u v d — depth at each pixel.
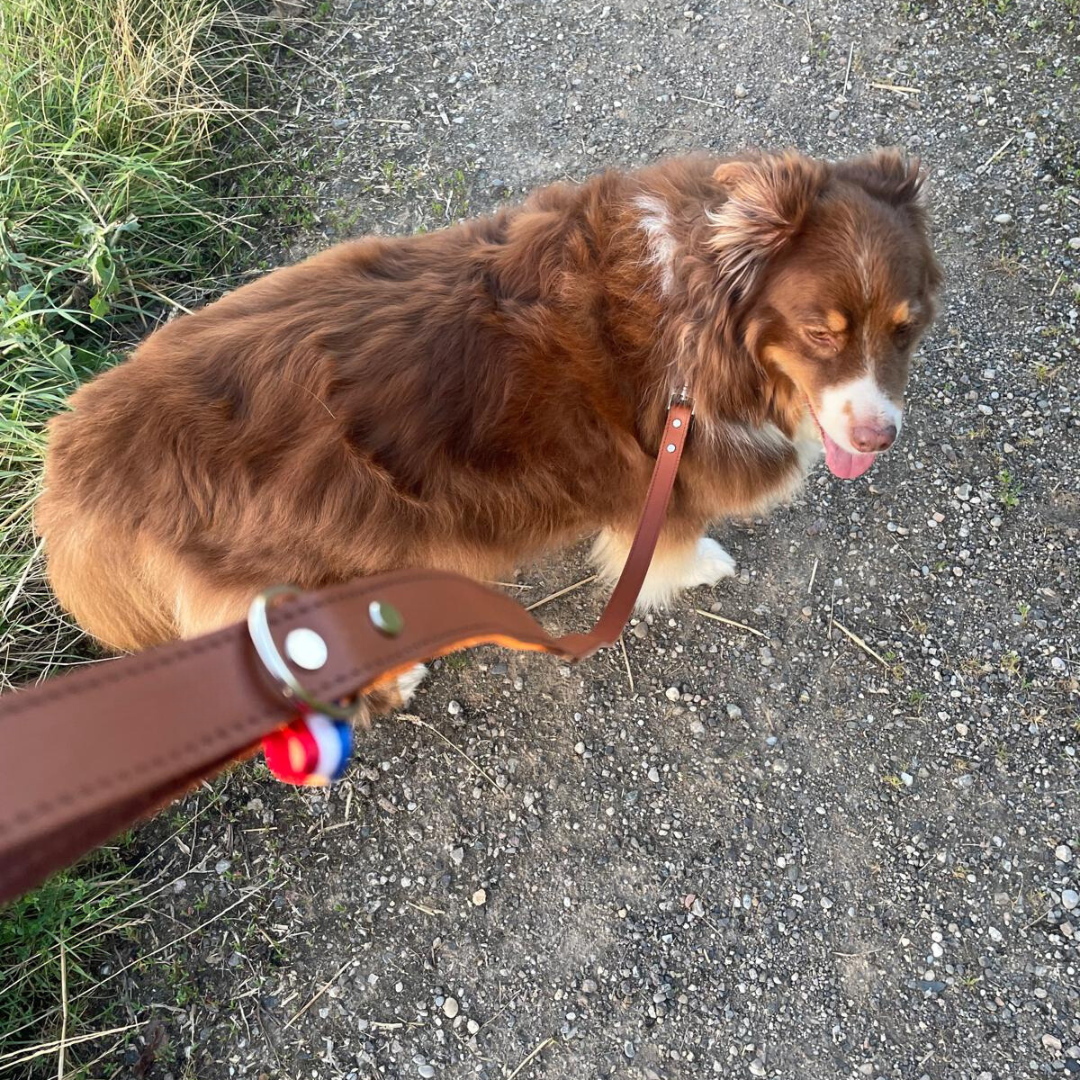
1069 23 1.25
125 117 1.21
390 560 0.78
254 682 0.39
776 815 0.91
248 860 0.91
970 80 1.24
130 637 0.82
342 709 0.41
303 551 0.76
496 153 1.27
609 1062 0.84
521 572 1.04
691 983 0.86
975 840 0.89
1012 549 0.99
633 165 1.25
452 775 0.95
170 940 0.88
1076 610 0.96
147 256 1.17
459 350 0.77
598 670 0.99
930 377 1.07
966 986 0.84
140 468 0.74
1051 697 0.93
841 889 0.88
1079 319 1.08
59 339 1.09
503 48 1.37
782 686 0.96
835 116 1.24
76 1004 0.84
